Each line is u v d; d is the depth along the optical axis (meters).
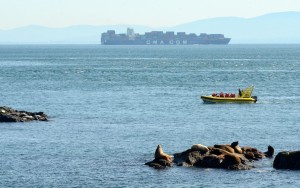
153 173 138.75
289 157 143.00
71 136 184.62
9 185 129.38
